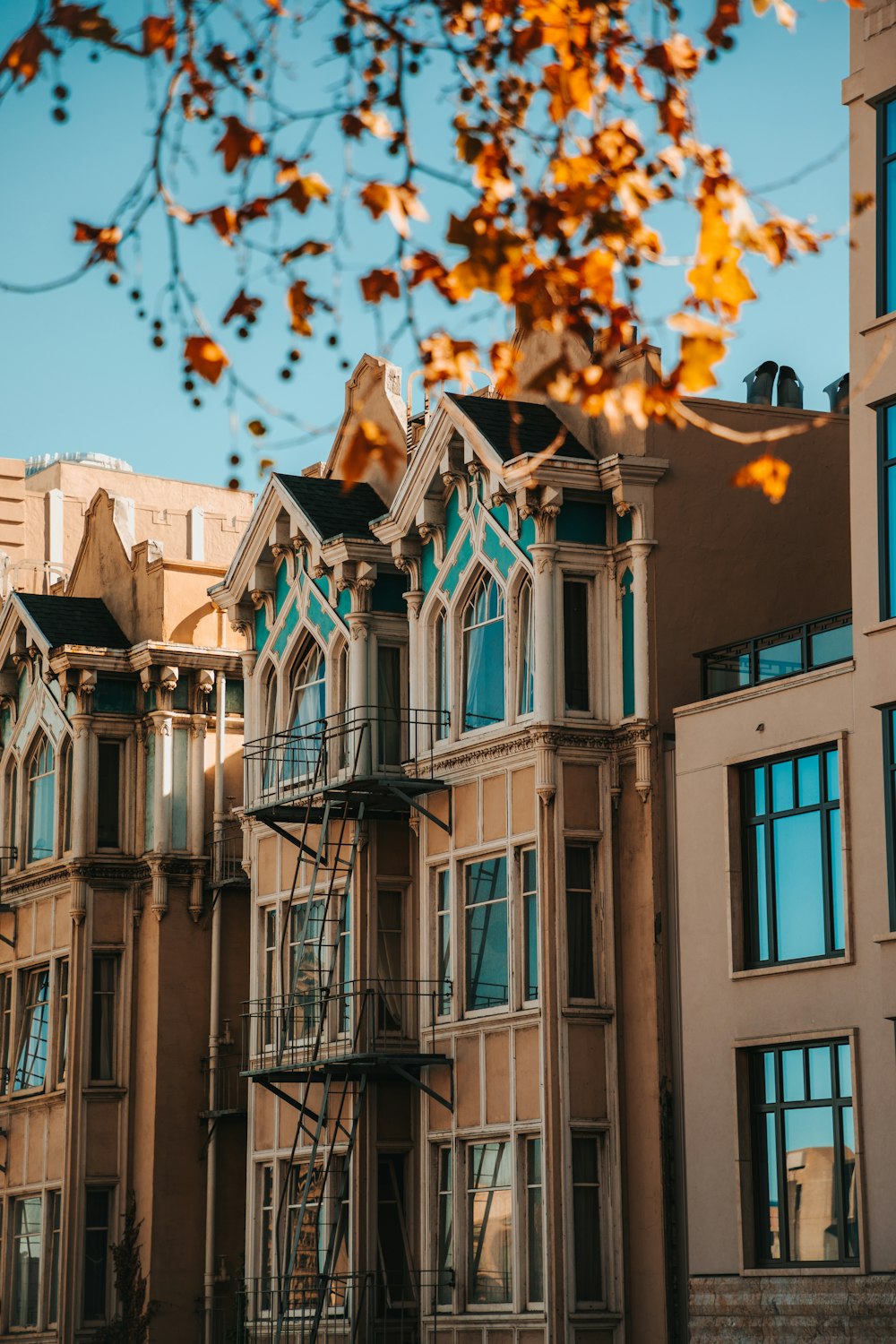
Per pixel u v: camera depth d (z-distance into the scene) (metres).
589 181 12.52
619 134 12.97
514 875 33.16
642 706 32.28
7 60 12.24
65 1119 43.38
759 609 33.59
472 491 35.06
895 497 27.73
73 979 43.91
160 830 44.00
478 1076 33.41
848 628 28.84
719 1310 28.72
